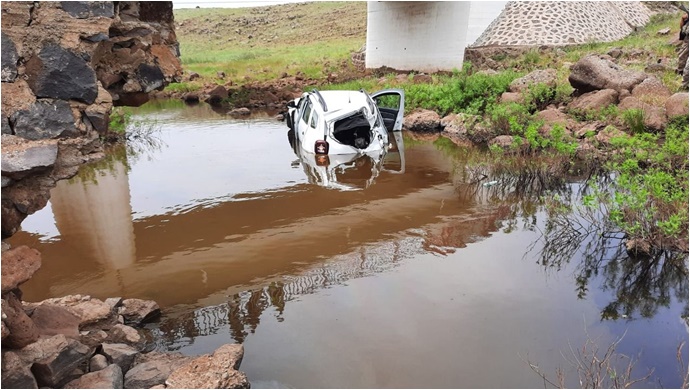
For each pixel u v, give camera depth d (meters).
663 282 4.84
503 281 4.93
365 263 5.38
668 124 9.66
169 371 3.47
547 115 11.37
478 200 7.40
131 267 5.46
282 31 51.19
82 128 3.83
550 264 5.28
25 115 3.52
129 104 6.04
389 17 22.72
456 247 5.77
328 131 10.27
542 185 7.88
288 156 10.41
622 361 3.67
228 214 6.96
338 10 54.66
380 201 7.42
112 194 8.05
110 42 5.31
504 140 10.70
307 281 5.03
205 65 31.98
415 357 3.75
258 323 4.30
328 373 3.60
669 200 5.71
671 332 4.03
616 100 11.42
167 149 11.48
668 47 16.69
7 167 2.94
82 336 3.47
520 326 4.14
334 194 7.77
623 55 16.97
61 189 8.51
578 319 4.25
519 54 20.77
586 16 22.75
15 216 3.17
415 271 5.17
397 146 11.34
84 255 5.79
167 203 7.55
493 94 13.70
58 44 3.72
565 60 18.28
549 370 3.57
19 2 3.60
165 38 7.16
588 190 7.57
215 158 10.41
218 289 4.94
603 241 5.75
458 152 10.59
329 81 22.98
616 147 8.62
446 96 14.31
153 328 4.33
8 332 2.80
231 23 56.06
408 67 22.45
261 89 21.89
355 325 4.20
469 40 22.78
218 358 3.52
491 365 3.63
